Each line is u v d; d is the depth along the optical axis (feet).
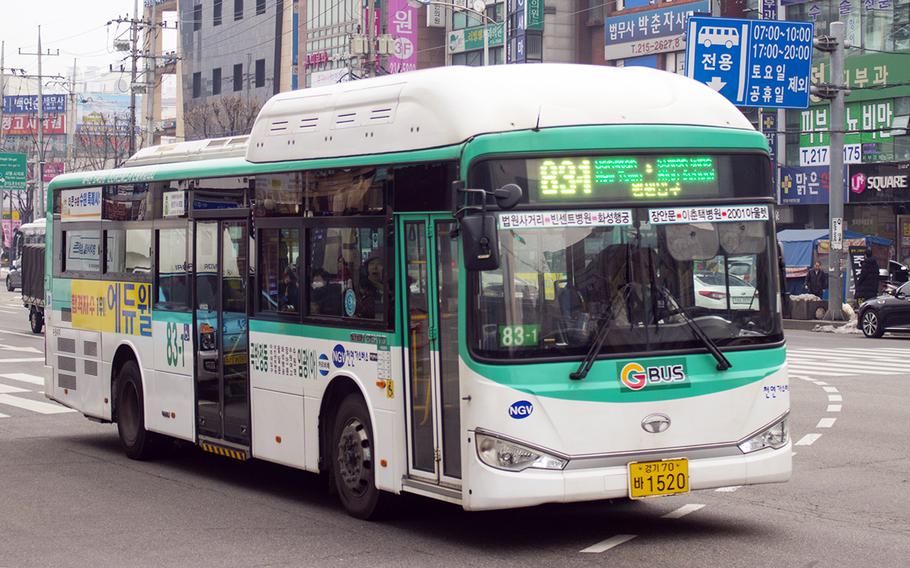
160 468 43.24
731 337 29.35
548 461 27.63
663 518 32.60
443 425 29.50
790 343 97.50
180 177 41.32
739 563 27.30
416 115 30.50
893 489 36.45
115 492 38.24
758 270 29.86
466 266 27.04
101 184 47.03
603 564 27.40
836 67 115.24
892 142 143.23
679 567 26.99
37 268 115.65
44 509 35.40
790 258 139.74
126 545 30.42
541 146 28.25
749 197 29.96
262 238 36.73
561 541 29.96
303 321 34.73
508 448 27.53
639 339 28.45
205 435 40.04
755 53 100.83
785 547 28.91
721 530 30.99
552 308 27.96
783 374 29.94
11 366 84.79
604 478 27.91
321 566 27.81
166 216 42.27
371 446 32.50
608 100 29.25
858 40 146.10
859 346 93.86
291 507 35.40
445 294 29.32
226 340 38.63
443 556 28.58
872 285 114.21
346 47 228.63
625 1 177.37
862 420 51.34
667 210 29.01
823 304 121.39
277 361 35.99
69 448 48.44
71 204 49.65
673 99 29.94
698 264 29.19
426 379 30.14
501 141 28.04
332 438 34.17
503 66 30.27
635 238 28.68
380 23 209.15
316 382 34.19
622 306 28.43
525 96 28.71
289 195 35.47
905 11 140.97
